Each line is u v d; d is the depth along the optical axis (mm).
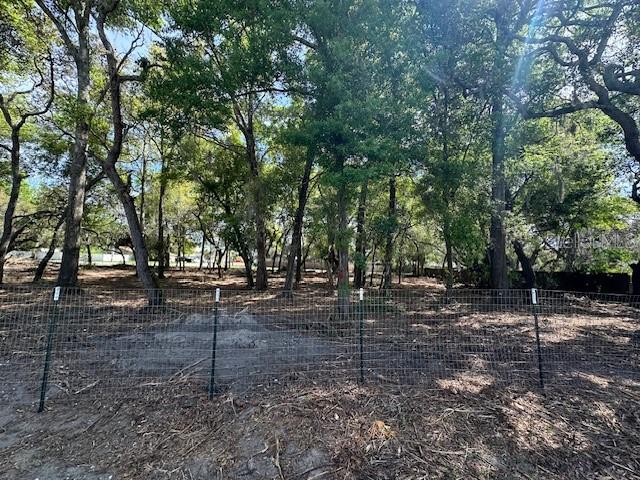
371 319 6453
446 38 8273
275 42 7363
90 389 3551
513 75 8523
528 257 14586
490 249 10961
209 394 3387
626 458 2701
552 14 8164
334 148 6863
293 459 2572
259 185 12773
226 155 15109
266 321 5992
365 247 10953
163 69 8172
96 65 10508
